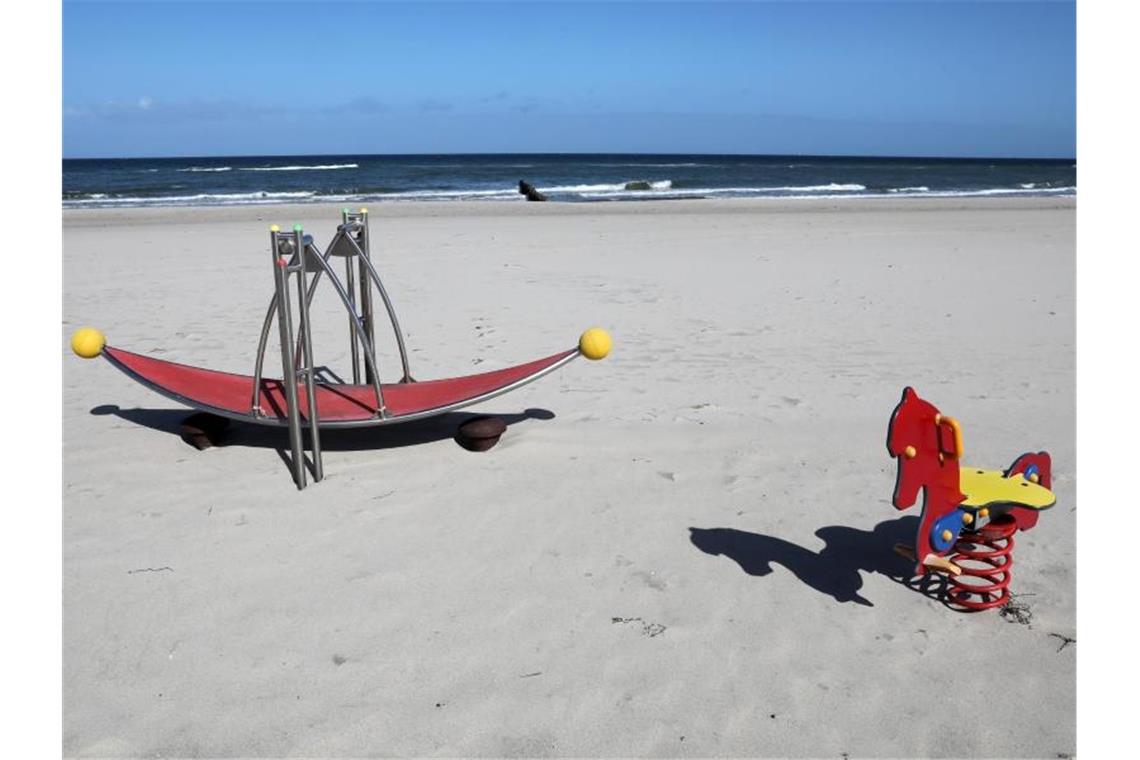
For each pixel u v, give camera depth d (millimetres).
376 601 3957
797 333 9211
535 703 3277
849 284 12141
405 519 4762
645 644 3637
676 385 7246
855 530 4660
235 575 4176
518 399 6887
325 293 11453
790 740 3100
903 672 3469
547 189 46969
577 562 4305
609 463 5527
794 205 27594
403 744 3070
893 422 3523
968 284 12109
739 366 7867
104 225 20625
